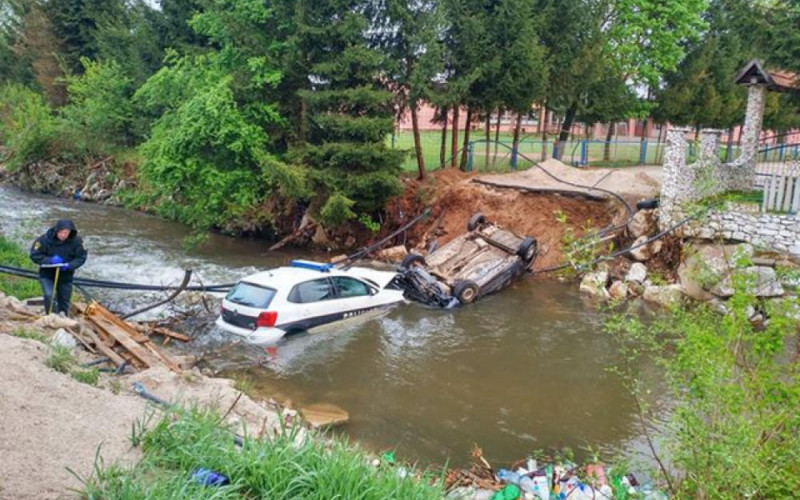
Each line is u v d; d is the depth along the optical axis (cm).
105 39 3706
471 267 1661
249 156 2100
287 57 2017
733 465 534
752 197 1653
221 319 1230
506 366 1149
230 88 2044
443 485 654
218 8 2158
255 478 498
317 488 498
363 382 1059
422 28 2038
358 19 1948
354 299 1341
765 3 1658
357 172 2020
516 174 2277
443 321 1400
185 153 2070
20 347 759
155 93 2292
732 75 3116
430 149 3378
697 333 639
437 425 922
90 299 1303
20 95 4078
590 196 1909
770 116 3058
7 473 463
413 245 2092
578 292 1650
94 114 3334
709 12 3284
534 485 743
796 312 707
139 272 1741
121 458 523
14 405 572
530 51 2125
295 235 2195
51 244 1074
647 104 2889
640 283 1603
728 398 571
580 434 903
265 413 841
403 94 2206
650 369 1138
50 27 4128
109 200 3080
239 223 2345
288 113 2178
